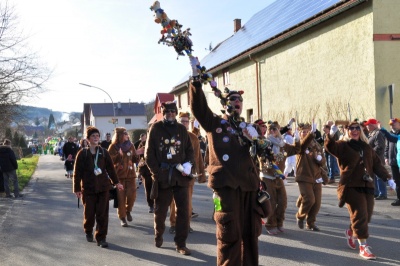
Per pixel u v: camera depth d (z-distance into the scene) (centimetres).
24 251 677
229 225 394
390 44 1513
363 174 597
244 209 406
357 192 602
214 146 408
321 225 819
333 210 970
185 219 650
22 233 808
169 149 662
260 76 2347
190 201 811
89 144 717
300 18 1978
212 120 416
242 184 399
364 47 1552
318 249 652
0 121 2286
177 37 399
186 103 3778
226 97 426
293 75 2019
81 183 716
